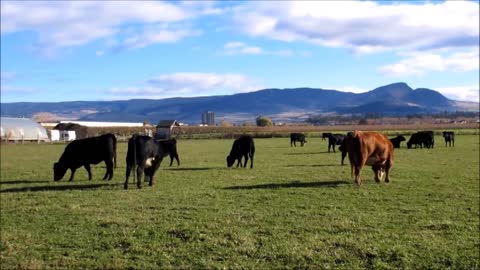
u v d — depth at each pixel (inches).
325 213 559.8
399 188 753.6
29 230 499.8
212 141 3154.5
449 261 383.2
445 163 1210.0
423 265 376.8
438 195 686.5
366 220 522.0
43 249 430.6
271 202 636.7
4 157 1768.0
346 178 887.7
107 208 606.2
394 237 448.8
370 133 804.0
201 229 484.1
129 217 546.9
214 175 975.6
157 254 408.5
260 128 5113.2
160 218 538.6
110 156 920.3
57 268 380.8
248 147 1131.3
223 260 392.5
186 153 1808.6
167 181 884.6
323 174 960.9
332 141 1777.8
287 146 2278.5
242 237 449.4
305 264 381.4
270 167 1143.6
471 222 513.0
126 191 755.4
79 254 414.0
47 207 620.4
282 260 390.6
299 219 529.0
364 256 397.1
